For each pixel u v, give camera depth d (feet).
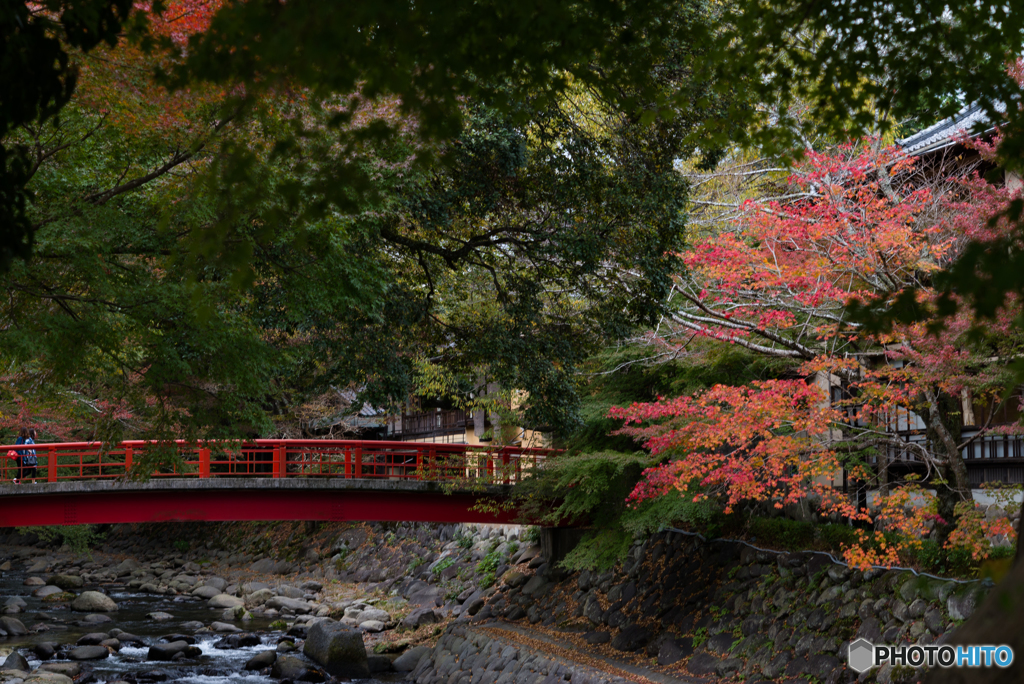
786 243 40.52
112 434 35.68
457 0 13.23
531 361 46.09
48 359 33.42
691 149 43.24
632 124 41.34
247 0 11.07
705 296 45.52
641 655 50.70
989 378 31.24
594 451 59.57
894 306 11.25
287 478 62.44
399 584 87.86
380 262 42.34
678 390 56.70
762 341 49.32
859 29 15.90
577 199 42.75
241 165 11.39
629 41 15.90
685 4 30.76
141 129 27.53
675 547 58.44
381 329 43.16
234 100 11.72
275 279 38.50
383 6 10.71
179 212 24.14
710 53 16.76
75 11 15.31
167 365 30.78
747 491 38.52
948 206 35.35
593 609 59.93
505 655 53.57
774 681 41.32
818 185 38.17
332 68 11.18
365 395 42.60
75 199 28.30
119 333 31.68
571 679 45.96
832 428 41.39
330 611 81.05
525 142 41.45
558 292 50.08
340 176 11.17
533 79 16.15
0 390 49.52
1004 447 46.80
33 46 15.05
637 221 43.29
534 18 14.65
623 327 45.98
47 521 59.41
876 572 41.55
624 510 58.49
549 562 70.33
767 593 47.42
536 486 59.36
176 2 23.16
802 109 38.40
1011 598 5.94
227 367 31.50
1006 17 15.96
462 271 51.39
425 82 12.19
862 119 16.63
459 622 67.26
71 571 110.11
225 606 85.92
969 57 15.87
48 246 27.30
